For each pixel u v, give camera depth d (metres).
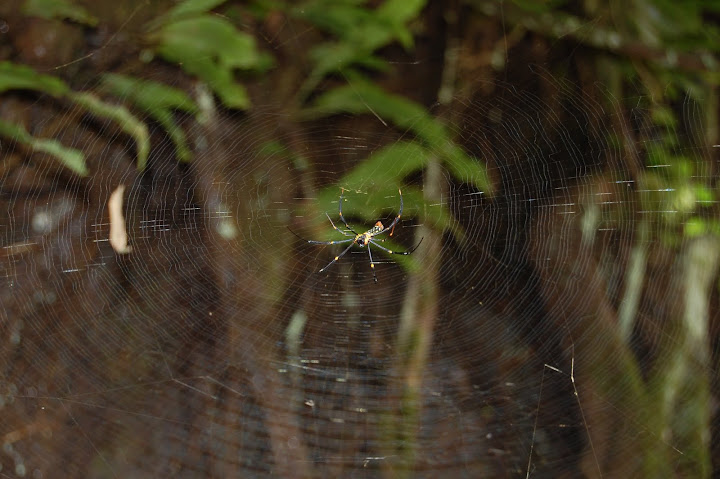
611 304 1.98
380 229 2.01
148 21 1.96
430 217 2.00
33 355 1.92
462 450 1.92
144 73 1.97
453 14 2.04
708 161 2.01
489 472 1.91
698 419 1.93
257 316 1.97
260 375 1.94
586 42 2.02
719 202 1.99
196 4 1.95
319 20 1.98
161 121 1.96
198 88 1.98
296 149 2.01
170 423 1.91
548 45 2.03
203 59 1.95
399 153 1.98
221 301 1.97
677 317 1.97
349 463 1.91
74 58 1.96
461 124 2.02
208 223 1.99
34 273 1.94
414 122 1.99
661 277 1.99
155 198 1.98
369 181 1.98
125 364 1.93
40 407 1.90
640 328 1.97
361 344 1.97
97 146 1.97
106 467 1.89
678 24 1.99
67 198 1.96
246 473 1.90
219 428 1.92
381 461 1.91
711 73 2.00
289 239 2.00
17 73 1.91
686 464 1.91
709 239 1.99
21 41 1.94
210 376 1.94
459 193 2.02
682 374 1.95
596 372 1.96
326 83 2.01
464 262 2.01
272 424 1.92
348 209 2.00
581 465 1.92
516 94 2.03
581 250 2.00
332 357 1.96
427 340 1.97
